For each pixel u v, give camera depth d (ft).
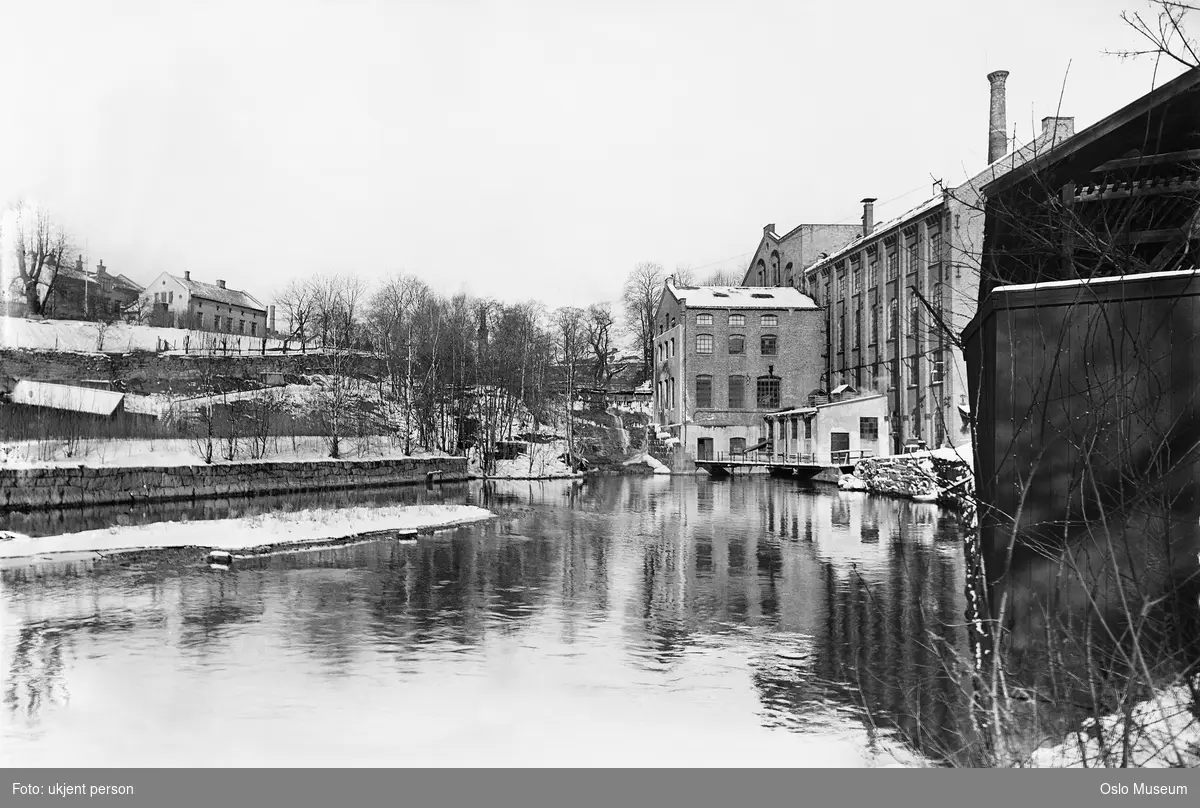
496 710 28.27
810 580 53.26
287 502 115.85
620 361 371.15
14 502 94.07
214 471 120.47
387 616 42.88
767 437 218.38
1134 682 17.54
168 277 316.81
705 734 25.70
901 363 169.48
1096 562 23.30
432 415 191.93
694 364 224.53
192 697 29.55
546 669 33.27
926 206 157.28
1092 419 22.50
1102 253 24.18
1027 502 24.77
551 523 89.92
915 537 74.33
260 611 43.86
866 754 23.85
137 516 93.20
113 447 123.75
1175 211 31.71
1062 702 19.48
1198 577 21.66
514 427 230.48
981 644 25.68
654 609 44.78
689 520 92.68
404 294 305.32
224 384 200.64
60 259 248.93
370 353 229.25
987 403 27.45
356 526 79.56
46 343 224.33
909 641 37.19
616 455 232.73
